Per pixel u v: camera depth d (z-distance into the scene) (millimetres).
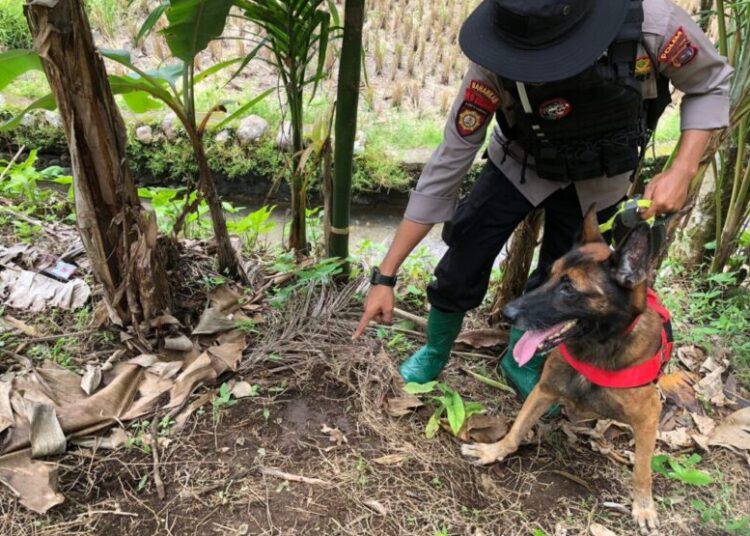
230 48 7020
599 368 2168
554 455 2615
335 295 3385
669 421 2818
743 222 3850
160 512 2180
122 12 7047
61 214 3984
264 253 3949
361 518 2229
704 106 2102
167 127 5344
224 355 2830
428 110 6258
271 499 2266
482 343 3221
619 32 1895
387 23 7828
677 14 2002
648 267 1916
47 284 3080
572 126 2070
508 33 1890
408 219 2336
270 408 2656
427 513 2279
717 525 2361
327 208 3354
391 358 3049
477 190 2523
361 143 5477
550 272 2168
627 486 2498
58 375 2580
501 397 2912
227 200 5637
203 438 2486
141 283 2734
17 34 6281
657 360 2146
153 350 2836
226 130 5355
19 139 5449
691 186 2852
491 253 2561
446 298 2629
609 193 2400
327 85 6043
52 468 2252
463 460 2525
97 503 2193
